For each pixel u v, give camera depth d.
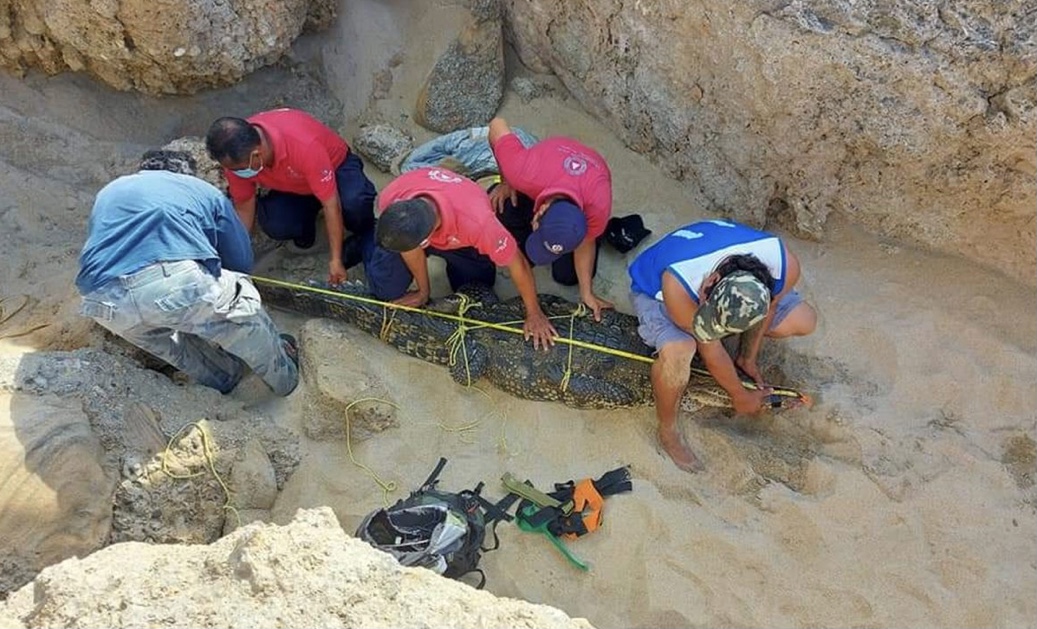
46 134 4.60
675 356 3.83
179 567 2.79
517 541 3.85
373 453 4.00
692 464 4.04
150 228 3.46
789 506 3.89
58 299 4.16
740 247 3.72
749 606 3.71
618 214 4.79
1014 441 4.05
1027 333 4.25
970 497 3.90
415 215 3.47
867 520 3.88
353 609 2.64
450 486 3.97
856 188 4.41
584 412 4.17
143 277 3.41
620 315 4.30
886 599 3.71
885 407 4.14
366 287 4.36
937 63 3.78
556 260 4.41
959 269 4.45
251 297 3.73
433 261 4.73
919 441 4.04
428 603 2.71
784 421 4.18
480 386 4.23
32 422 3.44
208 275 3.55
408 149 4.89
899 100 3.95
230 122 3.82
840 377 4.26
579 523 3.84
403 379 4.20
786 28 3.89
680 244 3.85
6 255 4.39
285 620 2.58
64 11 4.11
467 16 4.94
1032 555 3.78
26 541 3.34
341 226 4.32
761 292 3.40
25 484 3.34
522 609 2.78
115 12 4.06
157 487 3.59
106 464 3.56
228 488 3.74
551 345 4.11
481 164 4.66
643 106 4.74
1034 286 4.35
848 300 4.43
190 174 3.96
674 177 4.88
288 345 4.25
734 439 4.08
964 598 3.69
